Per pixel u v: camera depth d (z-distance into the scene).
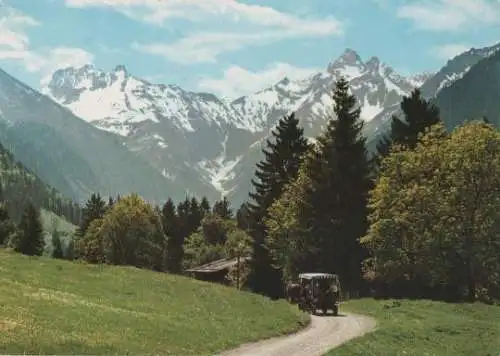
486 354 37.94
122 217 153.25
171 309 46.34
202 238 176.00
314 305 58.22
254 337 39.34
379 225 73.44
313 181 88.69
